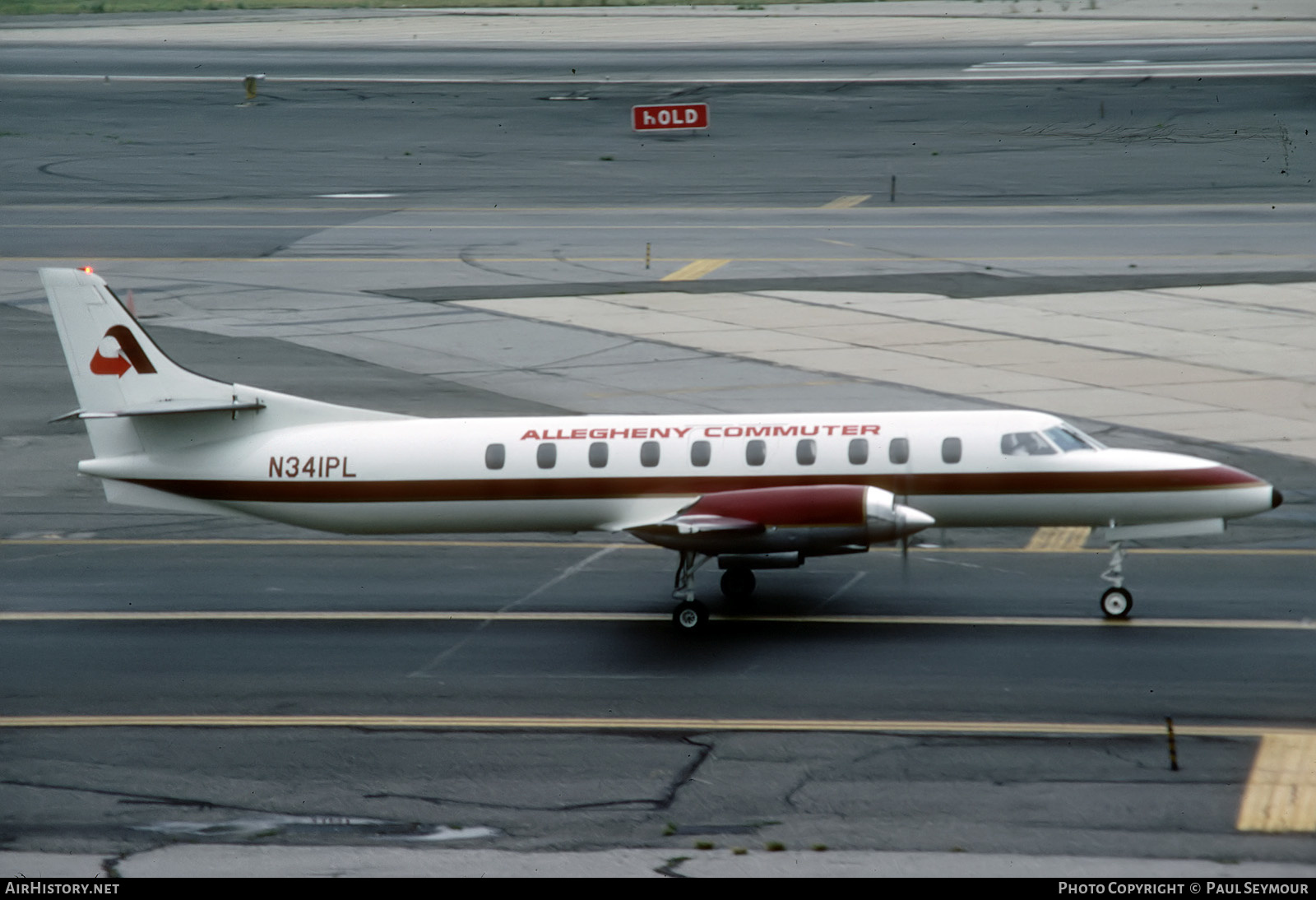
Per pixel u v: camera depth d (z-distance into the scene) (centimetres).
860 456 8700
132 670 7981
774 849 5606
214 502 9294
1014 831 5716
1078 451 8662
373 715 7244
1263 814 5819
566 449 8950
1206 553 9812
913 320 17200
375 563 10131
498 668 7931
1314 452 11962
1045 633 8269
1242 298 17862
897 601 8994
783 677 7662
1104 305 17700
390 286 19350
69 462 12619
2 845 5775
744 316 17575
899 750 6606
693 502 8831
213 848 5722
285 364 15475
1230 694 7206
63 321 9188
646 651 8169
